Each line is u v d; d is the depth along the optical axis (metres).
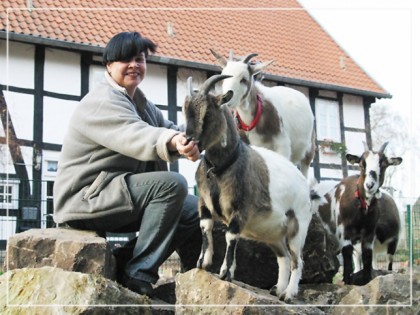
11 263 4.69
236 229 4.21
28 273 4.47
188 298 4.20
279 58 20.58
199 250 5.40
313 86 19.94
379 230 7.90
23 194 14.71
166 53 17.80
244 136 6.71
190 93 4.08
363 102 21.52
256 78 7.62
